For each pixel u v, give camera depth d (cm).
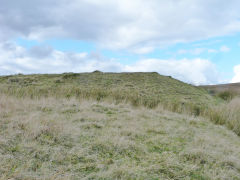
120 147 380
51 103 731
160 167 316
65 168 298
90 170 301
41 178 264
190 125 625
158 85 1465
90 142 396
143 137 457
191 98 1191
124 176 284
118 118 602
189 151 383
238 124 693
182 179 297
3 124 437
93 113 634
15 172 270
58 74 1727
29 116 508
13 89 1078
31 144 352
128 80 1558
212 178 305
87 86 1320
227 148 435
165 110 840
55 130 412
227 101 1231
